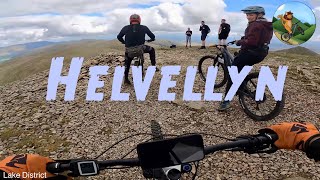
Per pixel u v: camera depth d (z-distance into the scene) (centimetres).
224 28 720
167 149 57
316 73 462
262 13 277
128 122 304
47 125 308
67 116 323
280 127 66
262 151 67
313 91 373
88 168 58
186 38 899
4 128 312
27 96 389
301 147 61
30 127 307
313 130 63
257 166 227
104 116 317
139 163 61
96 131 292
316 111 316
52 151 264
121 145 267
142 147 56
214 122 297
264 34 275
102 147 266
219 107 312
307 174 217
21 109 352
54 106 348
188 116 309
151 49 399
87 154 258
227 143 65
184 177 215
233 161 233
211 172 222
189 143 58
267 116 287
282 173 219
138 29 370
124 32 373
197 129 287
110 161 61
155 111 322
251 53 281
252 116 296
